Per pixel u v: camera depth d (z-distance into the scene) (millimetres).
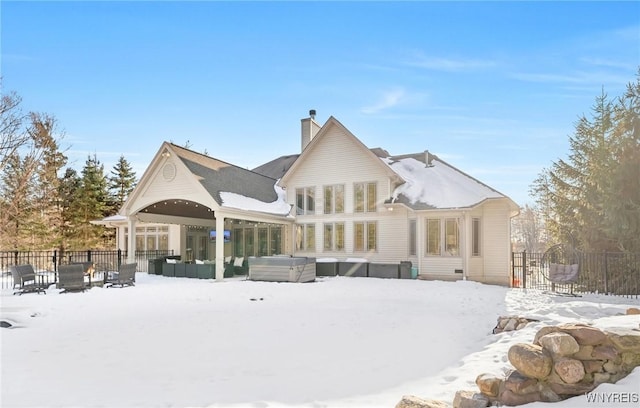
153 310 10898
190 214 26172
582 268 16016
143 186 21484
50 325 9070
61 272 14617
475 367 5398
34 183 31547
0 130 28516
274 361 6113
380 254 21234
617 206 14539
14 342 7477
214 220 28453
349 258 21625
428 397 4488
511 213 19859
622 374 3916
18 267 14891
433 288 15703
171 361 6152
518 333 6941
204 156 23469
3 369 5828
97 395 4746
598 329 4117
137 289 15617
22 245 30828
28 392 4863
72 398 4648
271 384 5090
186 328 8508
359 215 21891
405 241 20703
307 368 5750
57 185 34156
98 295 13961
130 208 21797
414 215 20516
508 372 4418
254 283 17594
